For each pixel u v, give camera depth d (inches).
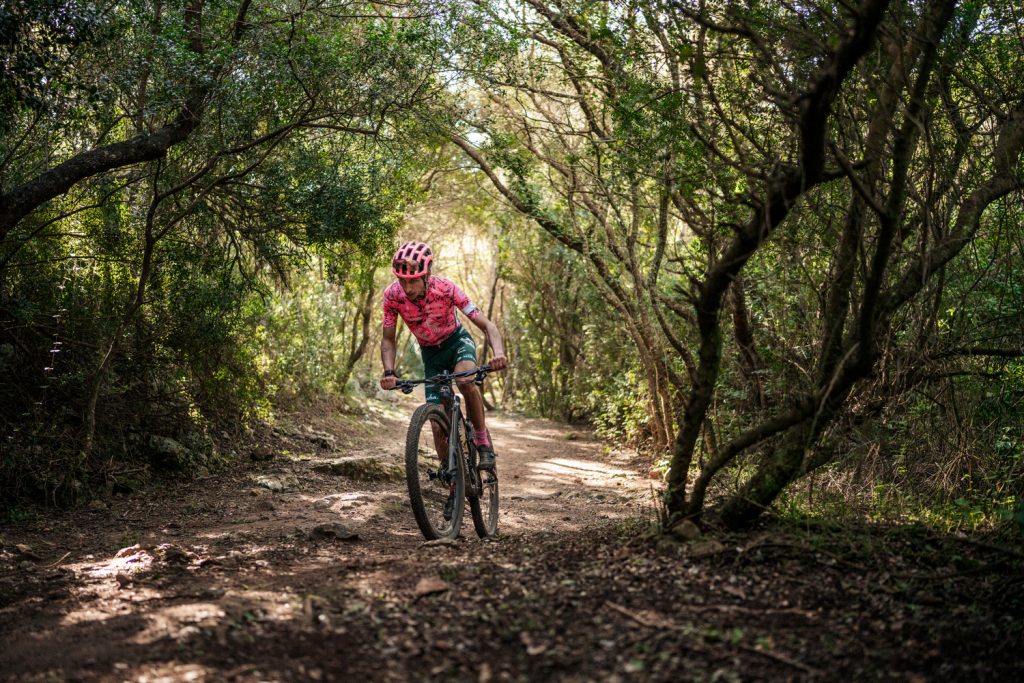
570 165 307.7
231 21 252.8
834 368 144.1
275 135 257.6
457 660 102.5
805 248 198.7
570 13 261.3
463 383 204.2
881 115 144.8
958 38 180.7
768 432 142.7
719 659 98.9
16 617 131.3
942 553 138.3
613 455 442.6
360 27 279.6
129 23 244.8
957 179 191.0
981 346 203.9
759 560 133.3
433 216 617.6
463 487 200.5
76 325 276.4
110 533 213.8
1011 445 212.2
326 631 114.5
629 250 314.2
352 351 617.9
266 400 399.2
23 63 221.9
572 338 635.5
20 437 247.1
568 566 138.5
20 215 223.1
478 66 283.0
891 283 184.4
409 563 155.3
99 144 264.8
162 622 119.6
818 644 102.9
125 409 293.3
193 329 318.0
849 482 205.8
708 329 140.6
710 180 193.0
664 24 192.9
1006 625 110.3
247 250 368.2
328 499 257.6
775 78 159.0
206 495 269.0
